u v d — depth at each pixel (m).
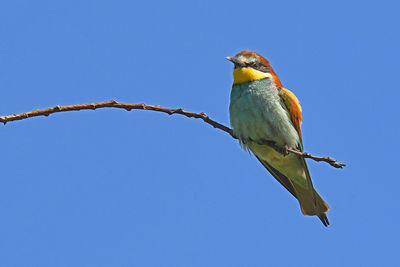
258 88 10.70
